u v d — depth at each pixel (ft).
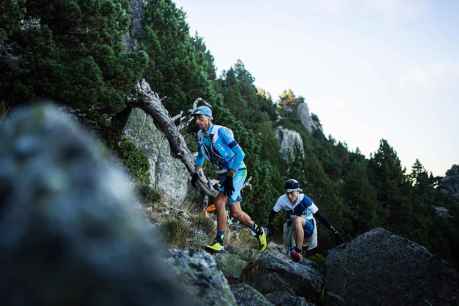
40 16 29.50
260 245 16.48
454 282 13.80
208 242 18.44
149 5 59.00
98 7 30.96
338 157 230.27
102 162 1.79
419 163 162.30
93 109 29.91
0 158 1.59
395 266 14.93
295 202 18.74
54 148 1.62
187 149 40.50
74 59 29.32
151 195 23.94
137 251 1.56
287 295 13.94
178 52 54.24
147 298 1.46
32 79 25.77
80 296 1.35
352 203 90.99
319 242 27.61
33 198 1.46
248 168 53.52
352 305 14.85
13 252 1.37
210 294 6.45
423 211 113.50
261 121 144.97
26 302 1.30
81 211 1.48
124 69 31.68
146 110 39.11
